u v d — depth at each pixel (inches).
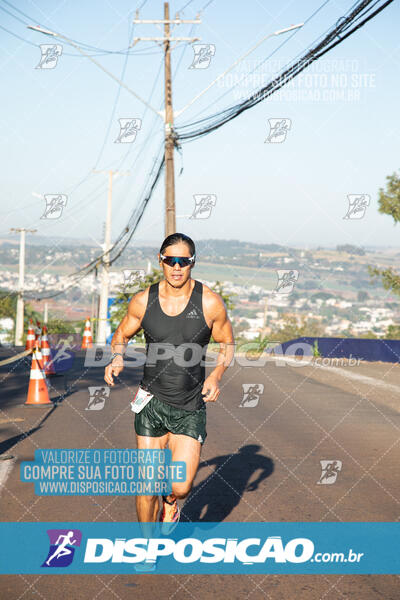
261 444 300.5
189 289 157.4
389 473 248.1
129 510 201.9
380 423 356.8
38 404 402.9
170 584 151.2
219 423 356.5
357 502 211.6
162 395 157.4
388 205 921.5
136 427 161.8
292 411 398.3
